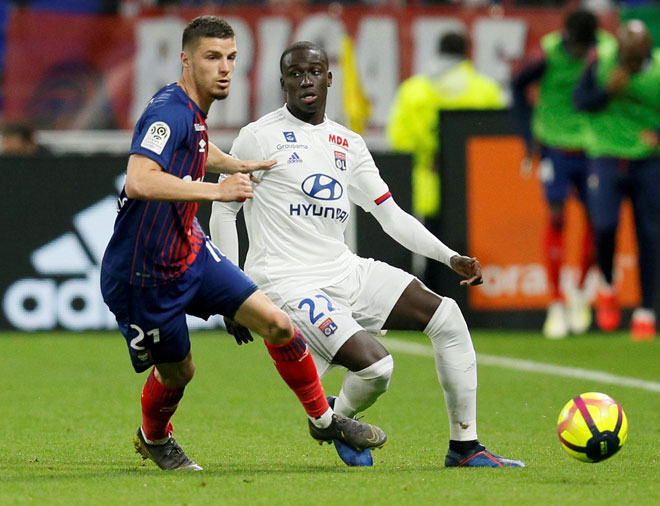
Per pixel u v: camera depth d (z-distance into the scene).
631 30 41.75
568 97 44.19
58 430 24.59
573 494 16.75
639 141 42.59
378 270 20.92
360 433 19.75
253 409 27.92
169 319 18.88
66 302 46.66
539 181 47.00
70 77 57.75
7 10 57.22
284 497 16.48
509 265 47.16
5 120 57.06
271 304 19.30
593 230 44.69
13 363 37.41
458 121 46.94
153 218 18.38
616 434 18.22
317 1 59.41
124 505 15.95
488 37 60.00
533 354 39.72
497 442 23.11
